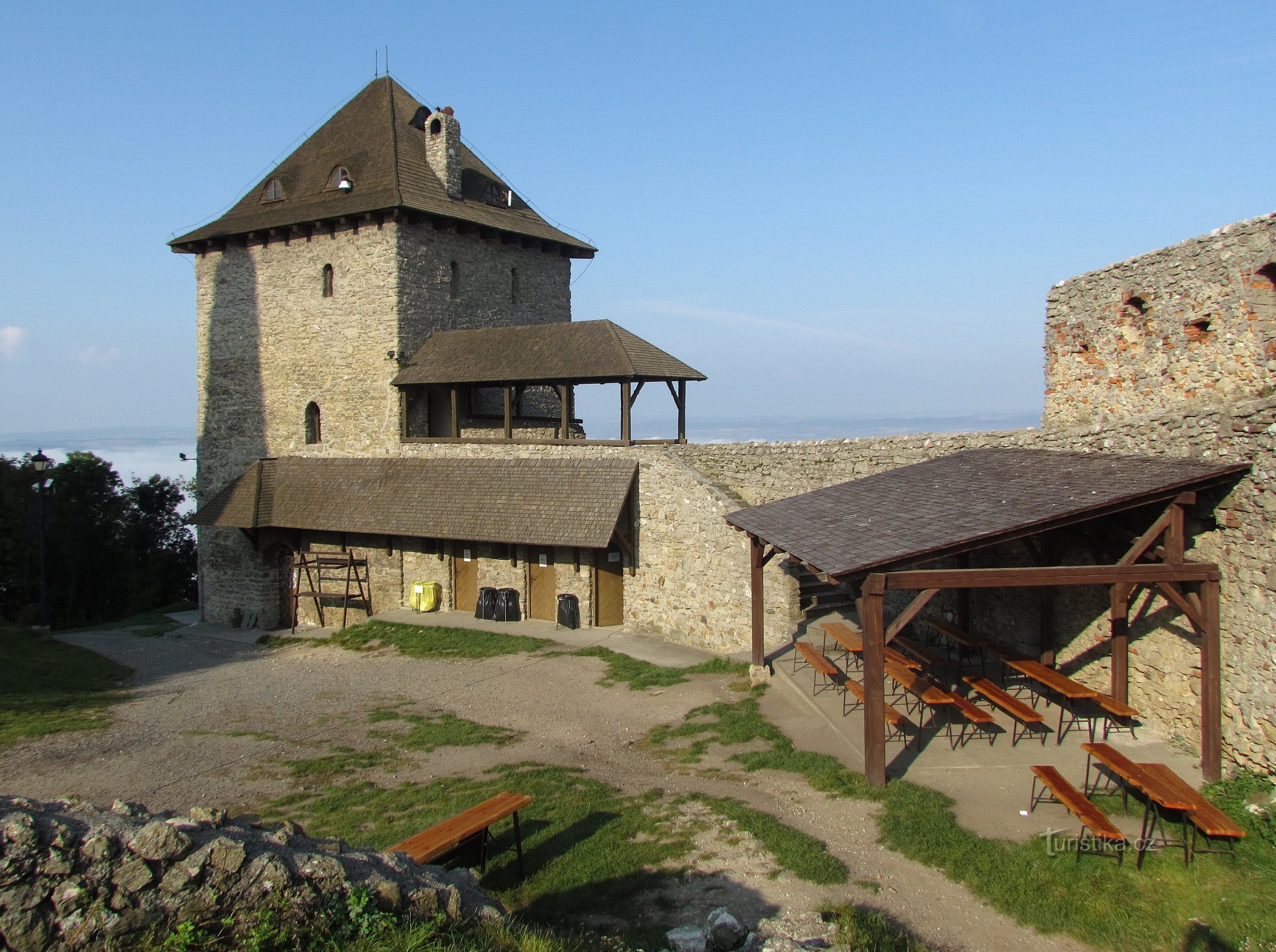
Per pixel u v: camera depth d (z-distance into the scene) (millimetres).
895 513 10234
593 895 7215
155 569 37156
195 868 4895
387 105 24750
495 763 11242
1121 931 6238
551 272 26516
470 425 23938
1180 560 8398
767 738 10938
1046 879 6891
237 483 23125
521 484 19281
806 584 17203
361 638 19969
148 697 16625
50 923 4531
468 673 16406
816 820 8266
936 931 6348
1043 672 9922
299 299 23375
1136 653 10031
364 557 22141
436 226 22656
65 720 14578
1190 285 11180
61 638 23781
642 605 18172
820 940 6086
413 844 7094
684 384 19875
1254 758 8016
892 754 9531
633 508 18266
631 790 9758
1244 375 10344
